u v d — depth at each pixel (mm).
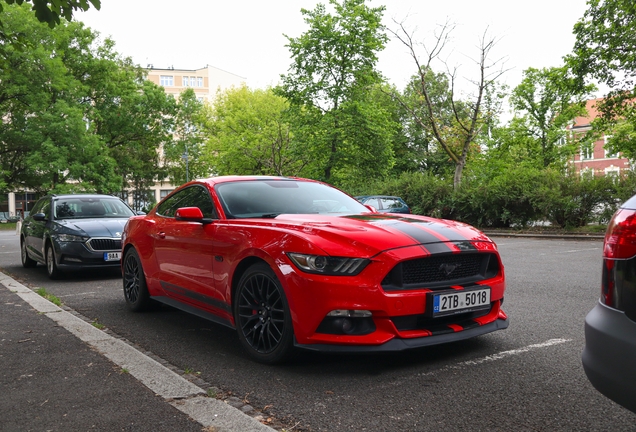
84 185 35406
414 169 47781
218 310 4312
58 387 3285
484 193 21703
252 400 3039
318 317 3344
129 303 5949
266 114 42562
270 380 3395
